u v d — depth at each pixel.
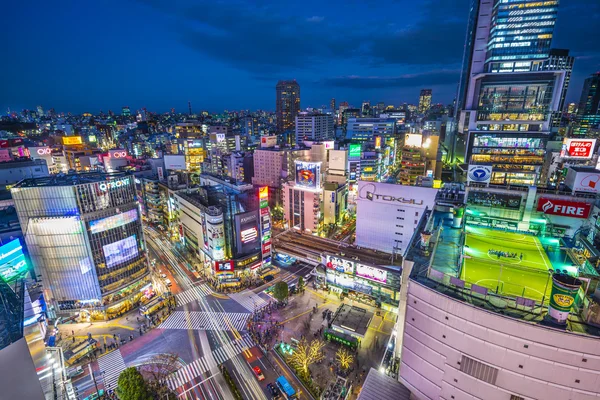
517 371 32.78
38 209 72.06
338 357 65.56
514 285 40.25
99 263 78.31
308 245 120.19
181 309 84.31
